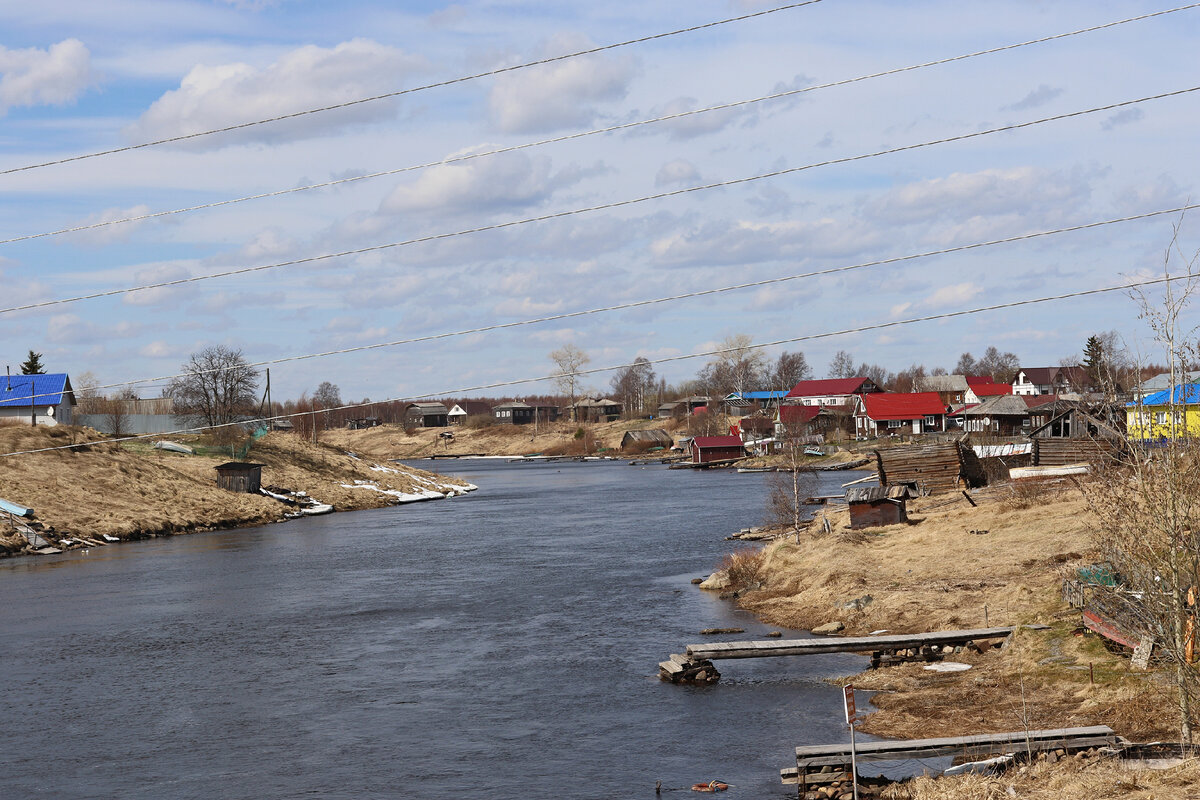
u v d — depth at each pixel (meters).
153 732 25.02
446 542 65.12
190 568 54.72
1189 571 16.75
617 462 179.75
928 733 21.61
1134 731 19.48
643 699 26.69
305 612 41.06
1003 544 39.03
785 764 21.12
